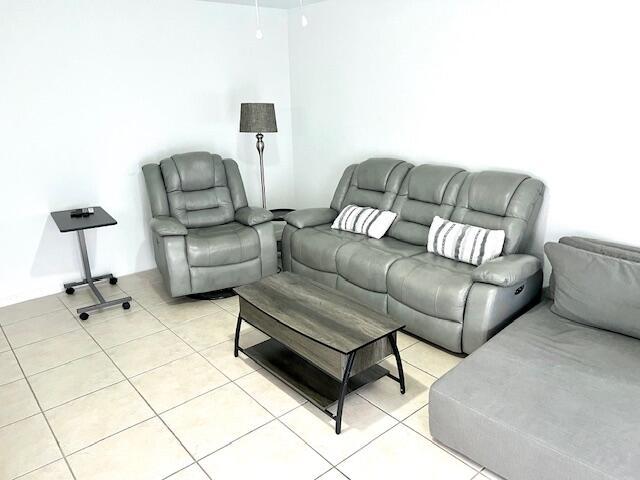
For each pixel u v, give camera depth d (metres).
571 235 2.84
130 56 3.77
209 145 4.38
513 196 2.85
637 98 2.43
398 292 2.78
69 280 3.81
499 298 2.43
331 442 2.03
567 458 1.50
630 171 2.52
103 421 2.20
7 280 3.53
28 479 1.87
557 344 2.12
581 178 2.73
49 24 3.36
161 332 3.06
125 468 1.91
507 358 2.03
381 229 3.43
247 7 4.32
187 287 3.34
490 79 3.07
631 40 2.40
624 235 2.62
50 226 3.64
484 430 1.72
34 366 2.67
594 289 2.25
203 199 3.85
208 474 1.87
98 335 3.03
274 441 2.04
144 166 3.79
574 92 2.67
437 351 2.75
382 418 2.18
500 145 3.11
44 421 2.21
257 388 2.43
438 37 3.32
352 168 3.97
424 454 1.95
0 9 3.16
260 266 3.61
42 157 3.51
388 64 3.73
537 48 2.79
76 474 1.89
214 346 2.87
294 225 3.73
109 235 3.95
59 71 3.46
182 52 4.03
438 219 3.11
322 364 2.12
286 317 2.27
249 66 4.46
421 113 3.57
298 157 4.91
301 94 4.66
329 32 4.17
